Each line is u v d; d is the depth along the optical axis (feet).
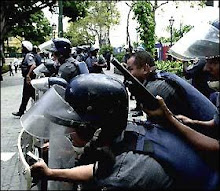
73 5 100.17
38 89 10.89
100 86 5.53
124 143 5.53
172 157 5.31
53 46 17.93
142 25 48.06
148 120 5.91
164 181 5.23
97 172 5.49
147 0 48.49
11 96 47.93
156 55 48.47
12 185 15.42
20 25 108.17
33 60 28.96
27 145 7.97
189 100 7.86
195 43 6.25
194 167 5.30
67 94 5.72
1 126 25.66
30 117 6.65
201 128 7.08
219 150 5.51
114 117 5.51
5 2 90.68
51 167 7.11
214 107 7.91
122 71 5.90
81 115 5.56
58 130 6.39
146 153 5.33
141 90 5.77
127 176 5.25
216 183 5.26
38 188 6.93
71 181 5.94
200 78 10.03
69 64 16.25
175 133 5.70
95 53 36.45
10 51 172.45
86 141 5.72
